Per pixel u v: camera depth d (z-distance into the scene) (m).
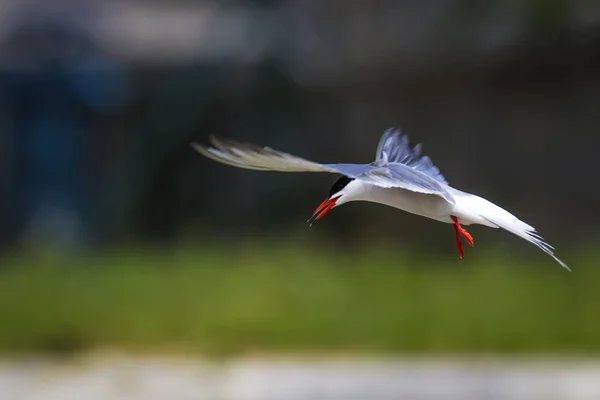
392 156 5.69
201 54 20.05
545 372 10.20
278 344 10.95
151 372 10.38
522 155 18.02
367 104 18.72
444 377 10.06
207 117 19.39
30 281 13.52
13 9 21.73
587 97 17.81
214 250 15.83
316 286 12.70
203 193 19.22
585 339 10.98
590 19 17.45
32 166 20.92
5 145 20.84
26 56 21.06
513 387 9.80
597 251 15.48
